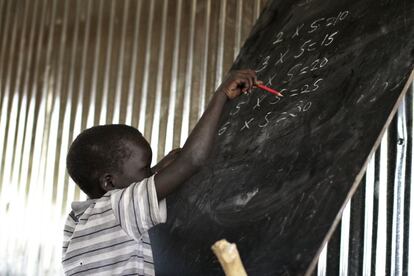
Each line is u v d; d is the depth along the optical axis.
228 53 2.77
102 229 1.49
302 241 1.23
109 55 3.29
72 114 3.38
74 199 3.29
